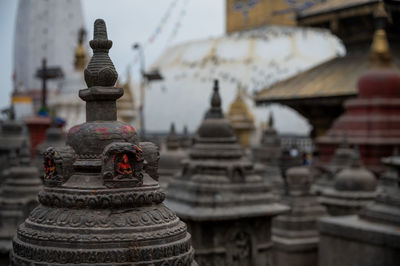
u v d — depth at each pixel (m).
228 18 101.12
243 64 87.62
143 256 6.24
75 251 6.14
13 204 16.53
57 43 68.06
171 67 96.06
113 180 6.45
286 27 96.19
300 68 85.44
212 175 15.34
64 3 68.62
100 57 7.01
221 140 15.67
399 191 15.45
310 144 68.31
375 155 34.09
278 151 37.84
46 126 38.03
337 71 52.72
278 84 57.53
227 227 14.63
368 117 35.22
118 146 6.44
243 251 14.79
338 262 15.89
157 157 7.28
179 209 14.83
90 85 7.02
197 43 99.38
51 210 6.61
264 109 80.44
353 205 20.81
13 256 6.58
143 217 6.48
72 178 6.68
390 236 14.38
